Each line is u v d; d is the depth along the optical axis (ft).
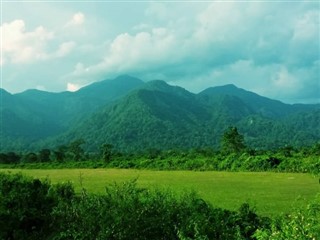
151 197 40.93
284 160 157.89
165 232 37.19
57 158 294.05
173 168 187.52
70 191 50.26
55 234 40.04
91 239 37.04
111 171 189.47
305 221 26.05
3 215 40.78
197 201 41.39
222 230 35.86
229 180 126.00
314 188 101.45
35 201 44.16
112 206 38.45
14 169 236.43
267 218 40.01
